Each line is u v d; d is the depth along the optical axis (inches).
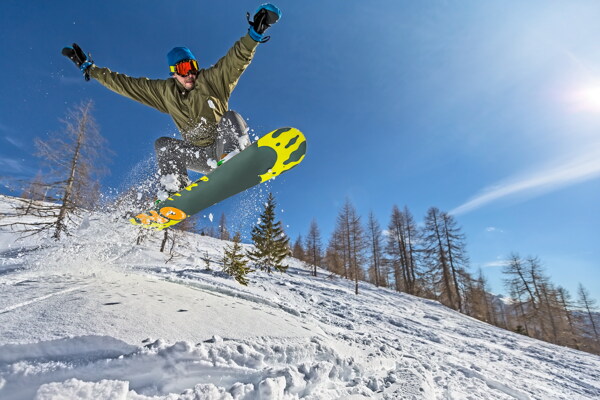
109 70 116.3
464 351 304.7
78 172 499.5
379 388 105.2
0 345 60.1
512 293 1168.2
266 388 70.0
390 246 1304.1
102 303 90.7
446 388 128.5
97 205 192.1
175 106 110.2
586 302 1441.9
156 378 67.0
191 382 69.4
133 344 70.5
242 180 102.7
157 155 116.2
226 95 107.8
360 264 957.8
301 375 83.6
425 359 187.0
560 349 495.2
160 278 188.7
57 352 64.0
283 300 295.0
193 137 112.5
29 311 80.9
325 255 1139.9
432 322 512.1
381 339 225.6
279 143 91.6
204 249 836.6
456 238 1146.7
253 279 488.1
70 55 116.3
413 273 1226.6
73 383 57.0
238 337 91.6
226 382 72.7
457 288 1073.5
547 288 1114.1
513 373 243.1
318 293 508.4
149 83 113.7
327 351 106.8
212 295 143.7
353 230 976.9
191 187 104.5
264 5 93.3
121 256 200.7
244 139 96.7
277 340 98.1
